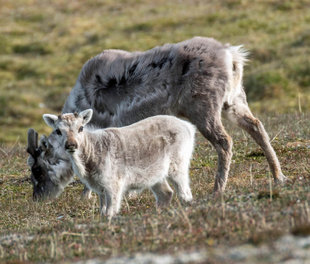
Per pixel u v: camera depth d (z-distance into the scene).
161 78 37.53
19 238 28.16
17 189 43.59
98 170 30.70
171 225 25.38
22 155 55.41
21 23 145.50
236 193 30.55
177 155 33.34
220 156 36.53
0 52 128.50
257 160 44.03
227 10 137.00
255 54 107.94
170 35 122.69
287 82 96.19
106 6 154.50
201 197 33.34
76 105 40.16
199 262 18.89
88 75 39.69
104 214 30.89
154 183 32.84
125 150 31.58
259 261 18.00
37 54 126.44
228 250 20.14
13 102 100.31
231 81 37.38
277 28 121.12
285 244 19.41
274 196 27.44
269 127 55.59
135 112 38.31
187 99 37.16
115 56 39.28
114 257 21.89
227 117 38.44
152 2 155.38
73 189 42.16
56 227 29.47
